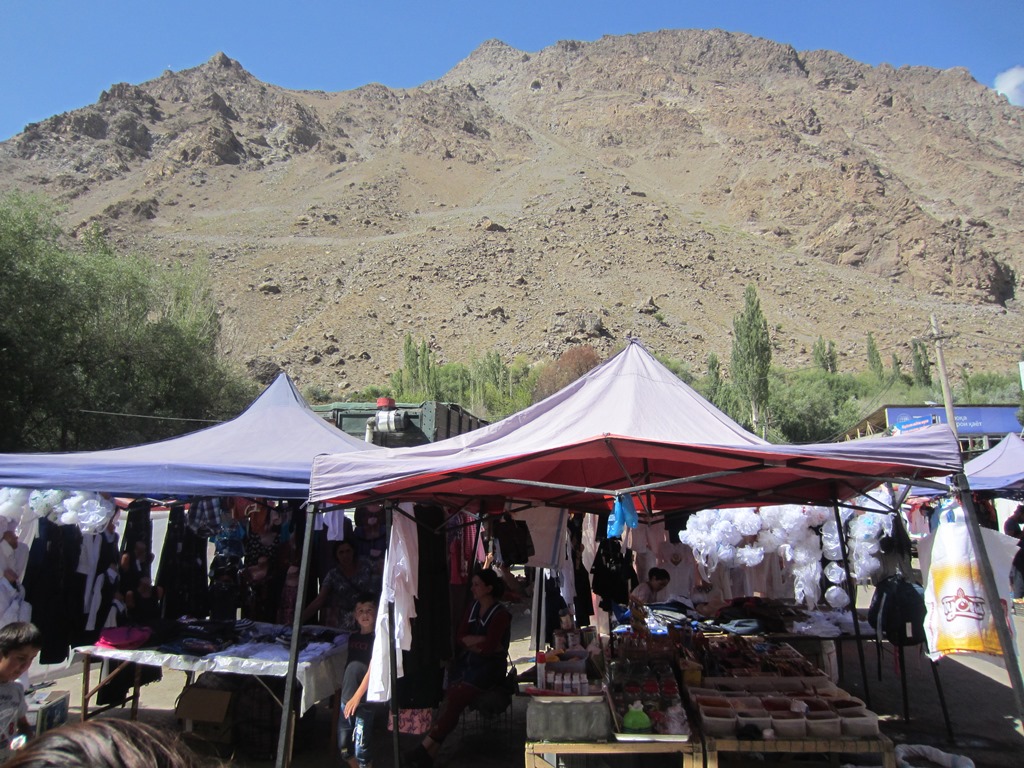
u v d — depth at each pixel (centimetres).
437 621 655
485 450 511
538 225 12350
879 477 475
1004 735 655
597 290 9812
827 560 855
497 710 631
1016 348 8550
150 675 741
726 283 10456
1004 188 17138
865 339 8881
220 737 628
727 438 528
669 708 521
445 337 8569
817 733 509
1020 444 1210
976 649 541
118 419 2139
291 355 7938
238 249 11419
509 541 793
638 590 855
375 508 729
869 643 1045
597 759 599
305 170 17075
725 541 809
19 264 1852
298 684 630
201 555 827
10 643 442
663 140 19462
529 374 7225
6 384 1833
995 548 557
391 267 10481
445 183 16462
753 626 741
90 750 117
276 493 600
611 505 829
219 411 2638
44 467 590
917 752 569
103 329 2180
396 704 556
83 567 675
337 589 719
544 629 839
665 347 8306
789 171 15688
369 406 1409
